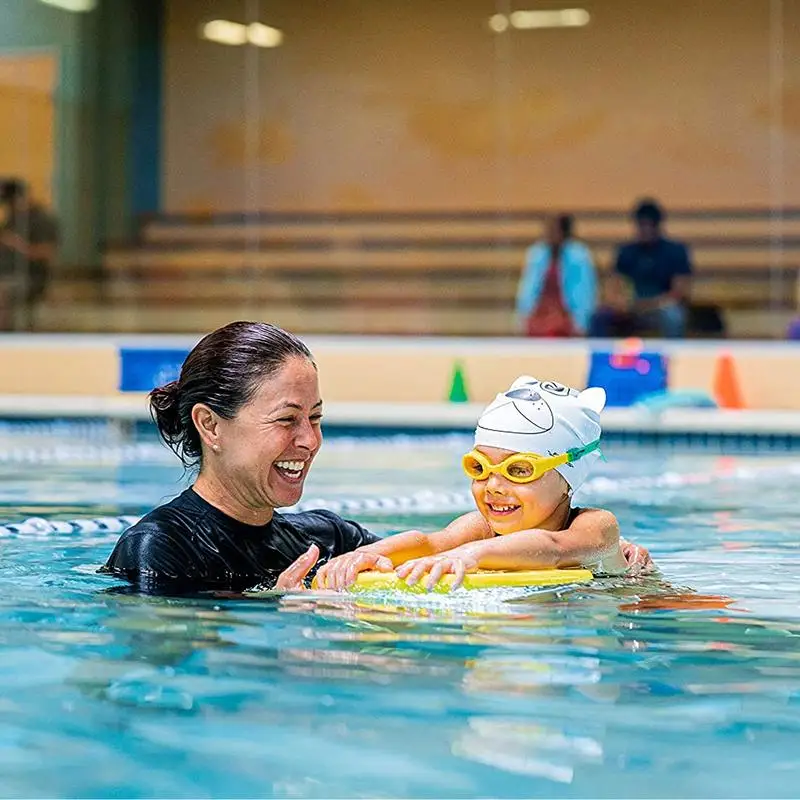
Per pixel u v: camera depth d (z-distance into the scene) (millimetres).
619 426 12305
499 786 1911
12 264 15195
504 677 2559
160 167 15711
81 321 15336
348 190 15828
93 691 2428
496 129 15922
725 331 14422
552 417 3977
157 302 15562
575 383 13773
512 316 15086
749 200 15484
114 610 3186
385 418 13148
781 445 12008
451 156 16016
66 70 15398
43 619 3082
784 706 2359
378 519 5730
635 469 9164
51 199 15328
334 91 15891
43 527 5164
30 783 1923
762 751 2086
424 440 12234
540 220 15492
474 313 15219
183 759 2027
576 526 3934
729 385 13125
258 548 3643
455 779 1940
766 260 14922
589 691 2459
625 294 14258
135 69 15602
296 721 2234
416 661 2693
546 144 15867
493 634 2971
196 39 15719
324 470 8820
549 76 15805
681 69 15562
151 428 12992
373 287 15562
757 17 15273
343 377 14195
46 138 15375
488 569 3609
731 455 10820
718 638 2975
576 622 3137
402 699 2383
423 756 2045
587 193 15898
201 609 3207
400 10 15859
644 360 12570
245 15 15758
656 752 2078
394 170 16328
